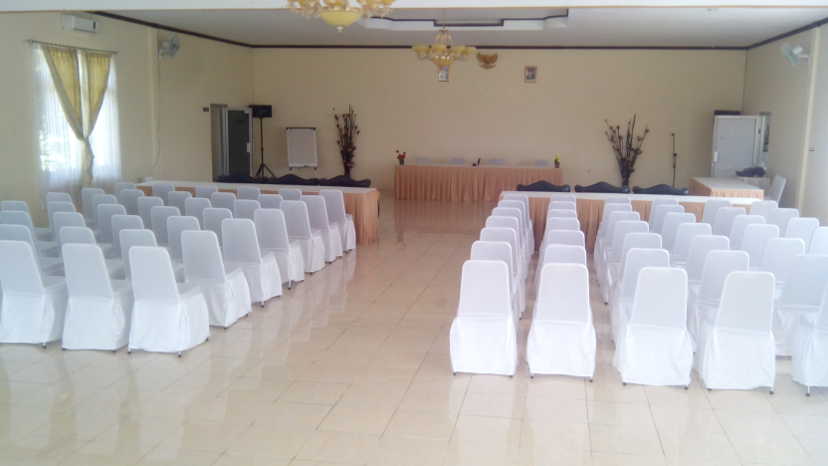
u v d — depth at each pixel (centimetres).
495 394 464
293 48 1616
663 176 1535
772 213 756
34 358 521
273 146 1656
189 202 773
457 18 1278
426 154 1611
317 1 484
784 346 522
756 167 1319
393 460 379
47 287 546
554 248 523
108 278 525
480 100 1573
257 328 599
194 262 586
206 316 564
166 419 425
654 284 458
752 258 644
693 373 499
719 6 721
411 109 1600
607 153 1548
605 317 641
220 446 393
